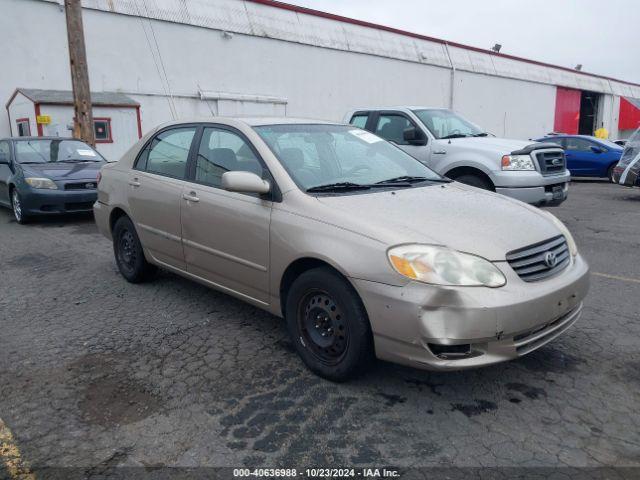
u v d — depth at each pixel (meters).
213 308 4.68
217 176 4.13
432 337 2.78
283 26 20.23
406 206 3.42
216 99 18.28
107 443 2.74
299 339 3.48
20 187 8.85
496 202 3.79
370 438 2.77
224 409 3.05
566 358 3.67
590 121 41.12
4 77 14.30
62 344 3.96
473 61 28.67
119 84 16.14
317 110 21.64
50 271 5.95
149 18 16.56
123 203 5.14
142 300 4.91
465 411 3.02
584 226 8.73
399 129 8.73
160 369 3.55
